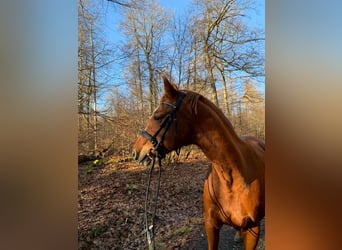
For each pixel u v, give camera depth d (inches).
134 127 150.2
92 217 102.9
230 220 60.8
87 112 143.7
